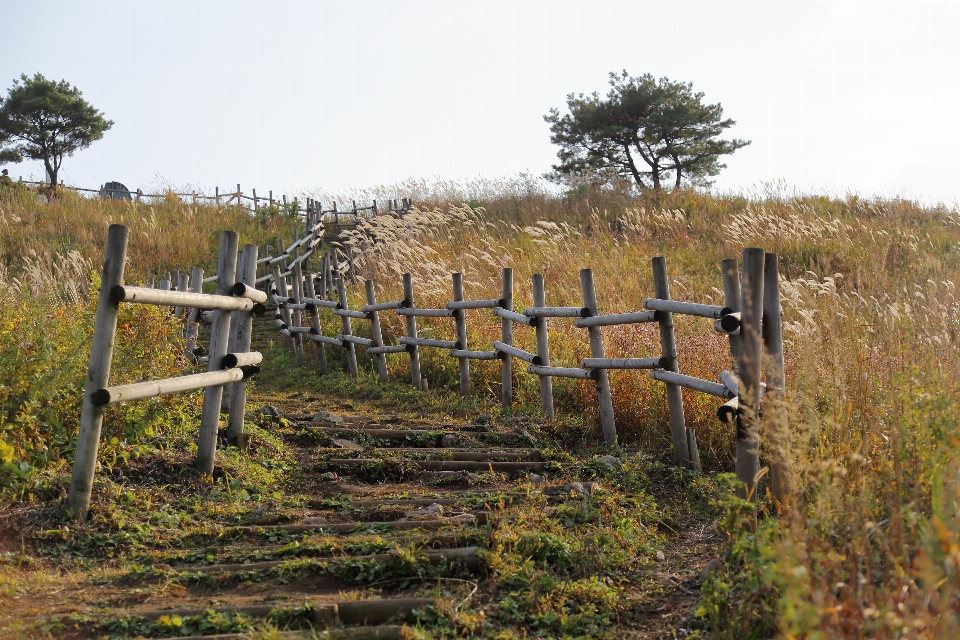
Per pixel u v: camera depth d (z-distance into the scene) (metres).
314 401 10.04
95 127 34.75
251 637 3.54
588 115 29.27
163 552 4.66
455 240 19.08
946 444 3.88
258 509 5.47
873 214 19.36
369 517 5.41
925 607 2.63
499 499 5.53
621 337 9.00
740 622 3.62
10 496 4.89
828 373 5.49
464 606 3.93
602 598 4.11
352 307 13.91
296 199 24.67
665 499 6.03
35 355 5.69
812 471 3.97
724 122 29.61
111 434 5.85
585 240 17.58
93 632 3.61
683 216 18.34
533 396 9.30
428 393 10.21
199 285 10.64
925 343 6.56
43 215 21.36
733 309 5.46
